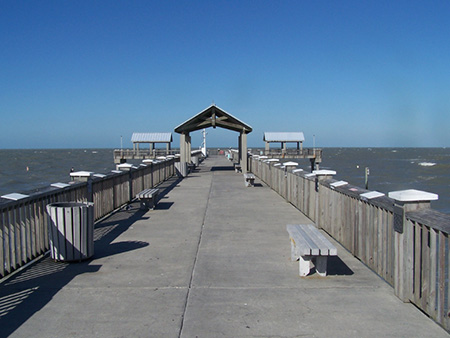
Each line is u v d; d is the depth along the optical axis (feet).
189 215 35.99
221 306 15.51
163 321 14.20
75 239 21.08
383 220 18.16
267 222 32.60
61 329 13.62
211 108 87.10
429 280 14.28
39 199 22.66
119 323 14.06
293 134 164.14
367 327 13.66
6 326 13.87
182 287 17.58
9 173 205.87
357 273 19.40
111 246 24.86
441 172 199.41
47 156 539.29
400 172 199.93
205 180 72.18
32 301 16.08
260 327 13.70
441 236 13.35
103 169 231.91
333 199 26.17
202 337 13.01
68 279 18.70
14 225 19.84
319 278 18.70
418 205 15.52
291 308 15.29
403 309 15.11
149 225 31.50
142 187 51.90
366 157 450.30
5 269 19.20
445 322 13.29
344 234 23.88
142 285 17.87
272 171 56.80
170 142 156.35
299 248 18.15
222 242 25.90
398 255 16.11
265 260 21.76
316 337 12.98
